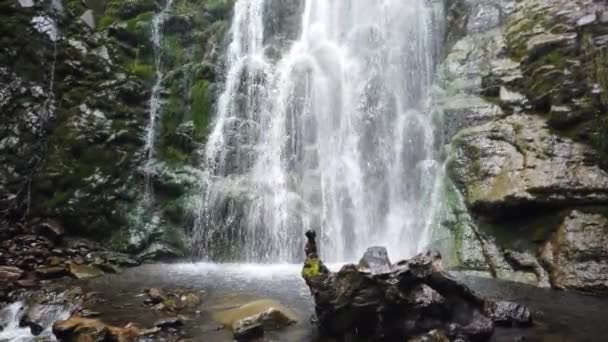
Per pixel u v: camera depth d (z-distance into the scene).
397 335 6.56
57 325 7.30
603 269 9.20
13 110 13.95
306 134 14.67
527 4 13.48
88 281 10.55
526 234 10.55
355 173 14.02
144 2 16.91
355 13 16.19
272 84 15.30
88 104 14.66
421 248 12.18
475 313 6.84
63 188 13.59
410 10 15.39
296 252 12.99
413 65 15.05
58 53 15.09
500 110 12.27
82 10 16.48
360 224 13.54
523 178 10.65
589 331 6.96
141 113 15.17
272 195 13.62
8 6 14.62
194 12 17.00
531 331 6.95
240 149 14.66
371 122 14.35
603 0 11.82
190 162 14.65
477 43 13.98
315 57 15.73
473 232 11.24
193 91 15.64
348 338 6.66
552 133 11.07
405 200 13.28
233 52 16.33
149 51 16.27
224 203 13.56
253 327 6.94
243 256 13.23
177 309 8.32
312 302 8.59
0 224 12.92
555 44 11.71
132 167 14.38
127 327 7.17
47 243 12.63
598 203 9.94
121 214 13.72
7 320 8.43
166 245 13.39
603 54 10.67
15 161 13.56
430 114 13.64
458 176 12.02
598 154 10.39
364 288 6.55
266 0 16.91
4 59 14.22
